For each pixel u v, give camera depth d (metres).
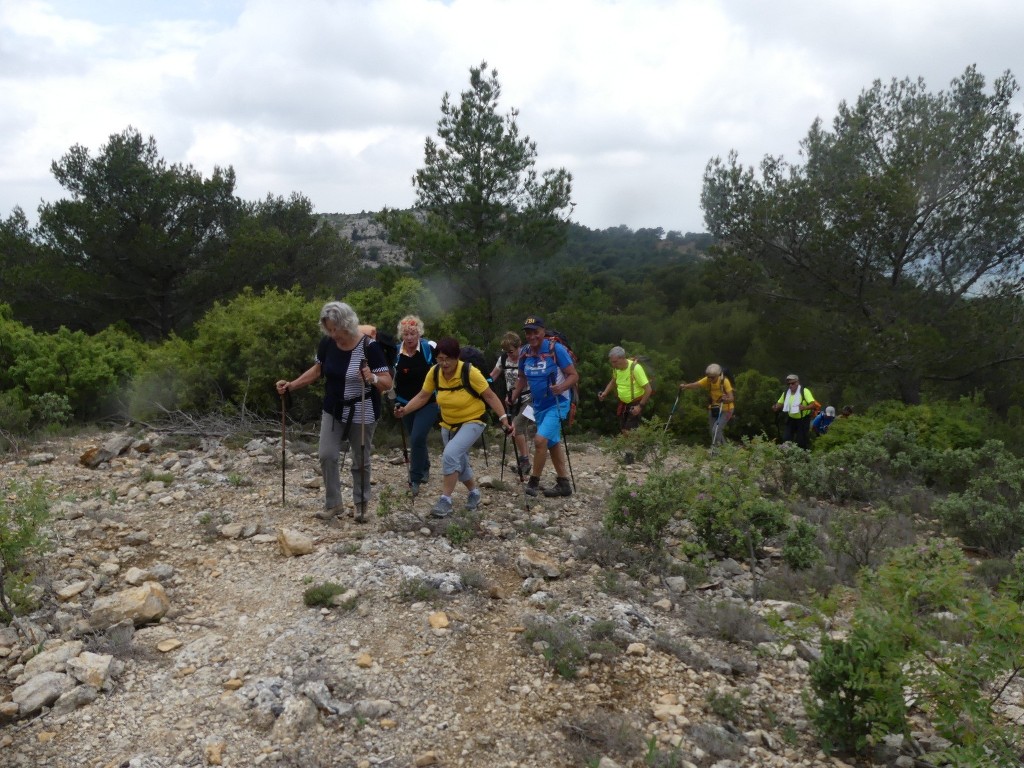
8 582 4.80
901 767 3.39
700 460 6.48
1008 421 19.95
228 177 23.86
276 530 5.94
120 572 5.22
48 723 3.52
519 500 7.21
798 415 12.75
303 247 25.09
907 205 17.27
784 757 3.44
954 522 7.65
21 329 11.59
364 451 6.07
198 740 3.40
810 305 20.11
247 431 9.37
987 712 3.30
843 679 3.48
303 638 4.21
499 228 14.19
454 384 6.24
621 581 5.38
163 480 7.25
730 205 20.17
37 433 9.36
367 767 3.25
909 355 17.86
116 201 21.94
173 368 10.42
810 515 7.74
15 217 23.23
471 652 4.17
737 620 4.70
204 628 4.45
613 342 29.41
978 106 19.17
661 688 3.92
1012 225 17.80
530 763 3.30
